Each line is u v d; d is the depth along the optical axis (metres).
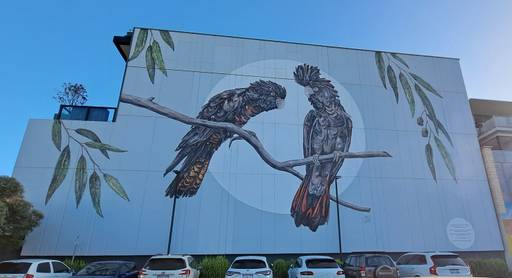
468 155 31.06
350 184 28.22
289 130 29.41
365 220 27.23
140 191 25.92
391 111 31.53
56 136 26.80
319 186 27.83
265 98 30.23
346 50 33.34
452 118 32.41
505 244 27.94
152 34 31.09
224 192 26.69
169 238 24.62
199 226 25.48
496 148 33.72
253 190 27.03
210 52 31.17
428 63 34.41
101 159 26.50
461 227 28.12
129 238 24.56
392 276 14.26
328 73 32.06
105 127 27.47
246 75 30.84
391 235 27.08
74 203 25.00
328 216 27.00
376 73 32.88
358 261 15.32
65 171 25.80
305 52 32.59
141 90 28.94
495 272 22.52
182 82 29.73
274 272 21.44
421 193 28.88
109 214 25.00
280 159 28.31
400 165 29.59
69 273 15.19
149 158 26.98
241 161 27.81
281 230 26.19
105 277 12.18
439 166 30.14
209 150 27.78
